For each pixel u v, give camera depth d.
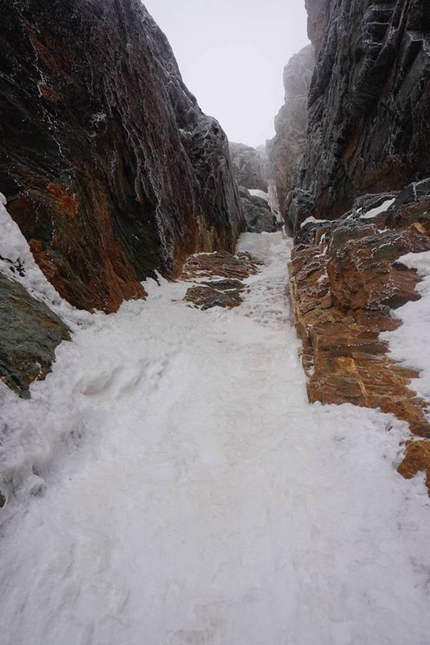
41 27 8.05
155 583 3.01
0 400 3.83
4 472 3.28
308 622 2.67
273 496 3.94
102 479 4.04
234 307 11.45
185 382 6.73
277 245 23.77
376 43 13.55
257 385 6.75
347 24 16.00
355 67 15.25
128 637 2.58
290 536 3.40
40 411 4.16
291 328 9.61
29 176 6.70
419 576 2.83
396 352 5.79
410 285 7.07
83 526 3.35
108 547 3.22
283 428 5.17
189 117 20.88
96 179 8.96
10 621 2.49
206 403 6.08
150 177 12.12
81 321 6.61
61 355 5.27
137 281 10.31
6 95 6.76
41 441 3.86
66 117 8.41
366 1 13.98
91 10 9.95
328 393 5.47
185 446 4.87
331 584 2.90
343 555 3.11
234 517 3.73
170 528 3.54
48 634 2.48
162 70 17.69
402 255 7.75
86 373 5.27
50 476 3.82
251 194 36.53
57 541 3.09
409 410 4.50
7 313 4.87
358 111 16.38
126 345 6.84
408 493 3.52
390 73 13.49
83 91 9.17
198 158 19.73
